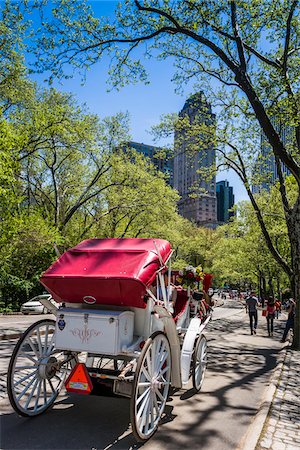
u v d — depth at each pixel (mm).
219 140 17844
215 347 13953
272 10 13641
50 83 14344
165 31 14258
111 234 36406
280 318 36562
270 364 10836
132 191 32094
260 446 4535
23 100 24984
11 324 17766
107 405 6105
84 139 26281
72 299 5531
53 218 32688
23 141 19172
